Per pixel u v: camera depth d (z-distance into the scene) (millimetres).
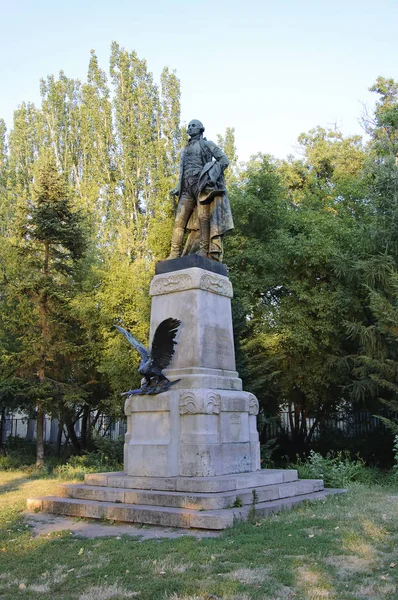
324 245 20469
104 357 20969
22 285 19500
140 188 30891
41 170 20734
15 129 36062
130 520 8289
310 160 32125
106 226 29203
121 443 19047
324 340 20078
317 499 9711
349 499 9906
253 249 21297
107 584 5648
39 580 5961
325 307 20297
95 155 31969
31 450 26312
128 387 20734
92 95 33281
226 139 30750
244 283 21031
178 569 5969
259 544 6703
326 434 25172
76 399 19766
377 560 6105
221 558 6293
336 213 25812
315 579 5574
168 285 10742
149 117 32156
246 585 5434
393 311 17250
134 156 31438
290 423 24656
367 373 19516
